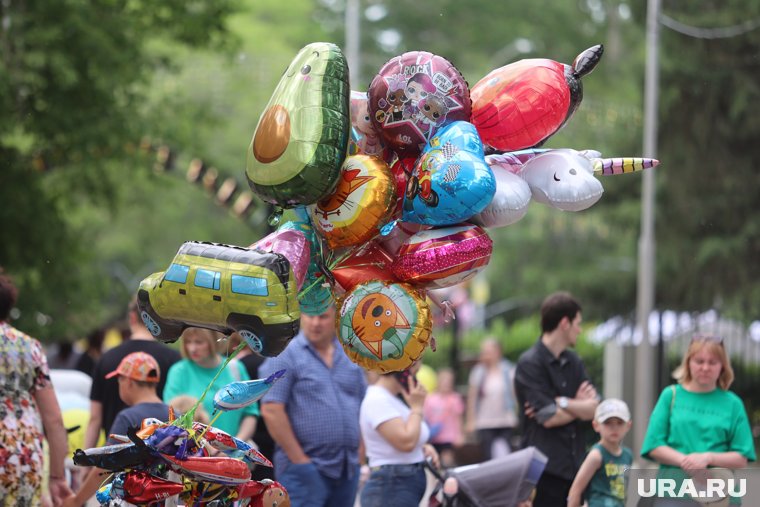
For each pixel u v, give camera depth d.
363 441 13.38
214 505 8.74
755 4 25.95
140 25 26.61
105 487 8.91
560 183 8.83
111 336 27.70
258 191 8.52
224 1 27.25
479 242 8.52
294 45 63.03
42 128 24.33
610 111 38.91
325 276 8.84
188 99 29.44
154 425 8.70
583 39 63.38
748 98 28.11
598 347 23.23
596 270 49.84
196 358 12.47
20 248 25.86
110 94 25.05
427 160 8.41
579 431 12.18
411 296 8.55
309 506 11.98
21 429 10.84
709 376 11.63
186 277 8.26
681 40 27.95
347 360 12.59
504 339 35.75
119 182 28.72
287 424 12.06
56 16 23.77
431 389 26.30
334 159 8.35
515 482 11.47
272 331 8.15
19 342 10.98
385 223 8.62
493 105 8.80
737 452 11.56
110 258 60.50
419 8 66.62
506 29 65.00
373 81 8.70
